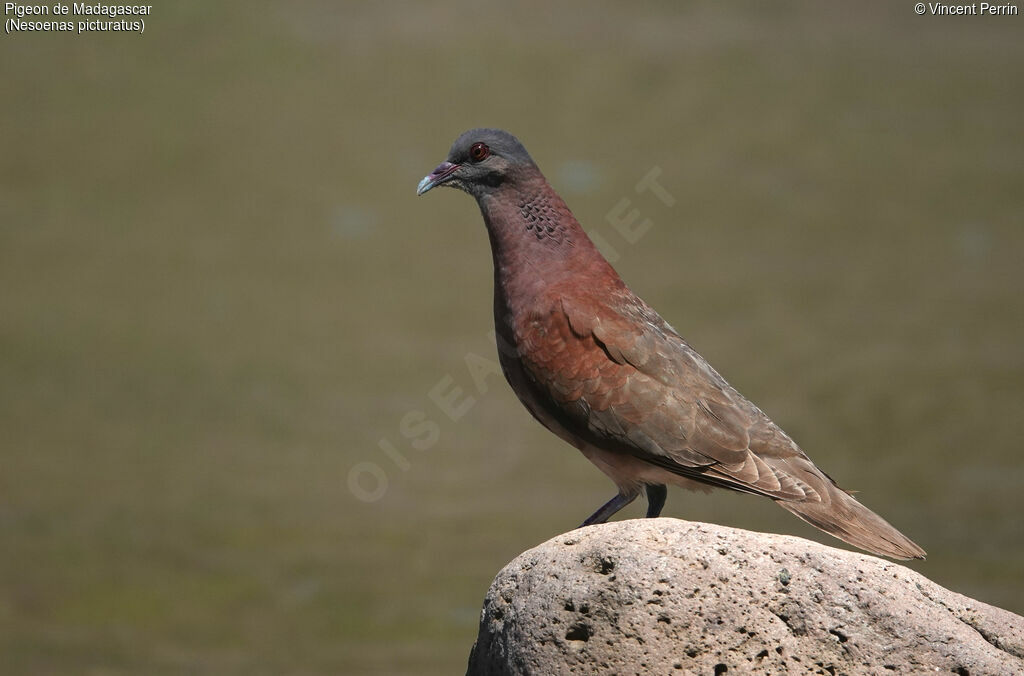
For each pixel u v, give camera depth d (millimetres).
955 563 17016
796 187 28281
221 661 14711
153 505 18625
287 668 14867
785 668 6242
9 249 25953
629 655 6238
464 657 15070
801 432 20750
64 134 29453
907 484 19359
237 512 18172
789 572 6383
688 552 6391
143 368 22078
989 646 6375
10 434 20359
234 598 16375
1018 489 19172
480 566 16875
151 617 15930
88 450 19906
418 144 29922
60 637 15289
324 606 16234
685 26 35531
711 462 7559
